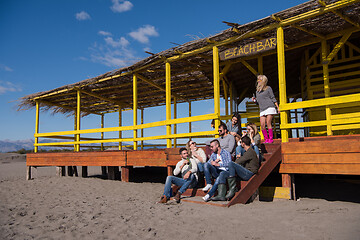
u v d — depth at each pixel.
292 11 6.06
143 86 12.19
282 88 6.21
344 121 5.64
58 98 13.72
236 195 5.32
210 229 3.86
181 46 8.00
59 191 8.30
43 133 12.70
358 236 3.25
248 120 12.14
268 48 6.66
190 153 6.37
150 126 9.05
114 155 10.02
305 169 5.70
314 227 3.73
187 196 6.41
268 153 6.13
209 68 9.68
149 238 3.63
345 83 9.04
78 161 11.08
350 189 6.84
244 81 11.88
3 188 9.23
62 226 4.38
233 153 6.22
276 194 6.01
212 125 7.57
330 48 9.28
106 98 14.31
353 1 5.42
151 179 10.76
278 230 3.68
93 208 5.64
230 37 7.32
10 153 31.77
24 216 5.18
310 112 9.48
